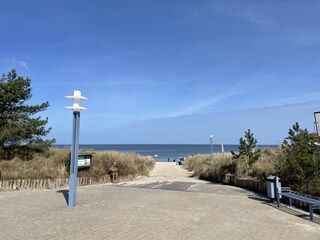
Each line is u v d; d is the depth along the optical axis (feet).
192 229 23.04
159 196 39.47
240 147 54.85
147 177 70.95
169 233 21.81
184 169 98.43
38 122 50.06
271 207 32.50
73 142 32.76
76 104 32.89
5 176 44.47
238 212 29.76
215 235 21.53
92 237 20.65
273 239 20.76
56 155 54.90
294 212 29.99
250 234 21.91
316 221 25.98
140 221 25.40
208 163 70.44
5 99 46.78
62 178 48.88
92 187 48.93
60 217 26.89
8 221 25.25
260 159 52.44
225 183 56.03
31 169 47.73
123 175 61.82
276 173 40.34
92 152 63.05
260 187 43.27
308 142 36.65
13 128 46.55
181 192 43.60
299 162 35.76
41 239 20.10
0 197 37.73
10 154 49.16
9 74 49.93
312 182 33.68
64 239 20.16
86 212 29.14
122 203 34.14
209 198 38.22
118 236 20.93
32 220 25.66
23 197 37.78
